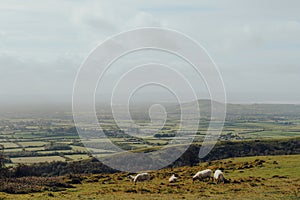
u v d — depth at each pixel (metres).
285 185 27.16
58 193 26.59
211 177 31.42
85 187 29.81
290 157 42.41
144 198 23.47
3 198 24.09
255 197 23.12
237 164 39.75
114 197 24.08
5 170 44.81
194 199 22.92
